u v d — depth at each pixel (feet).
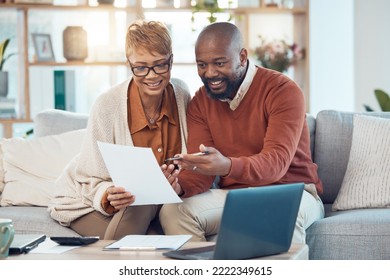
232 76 10.77
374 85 25.09
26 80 22.74
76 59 22.91
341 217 11.19
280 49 23.16
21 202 12.94
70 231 11.31
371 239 10.68
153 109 11.29
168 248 8.30
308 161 11.78
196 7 22.57
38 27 23.17
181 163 9.67
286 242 8.02
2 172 13.43
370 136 12.55
